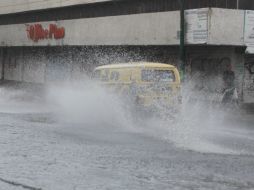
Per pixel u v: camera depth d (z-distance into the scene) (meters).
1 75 54.78
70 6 40.97
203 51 30.33
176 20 29.42
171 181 9.34
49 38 42.91
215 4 28.66
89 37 37.81
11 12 49.00
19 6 47.66
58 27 41.56
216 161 11.64
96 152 12.70
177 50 31.80
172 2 31.89
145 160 11.61
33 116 22.61
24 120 20.83
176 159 11.82
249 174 10.15
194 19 27.66
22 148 13.12
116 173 10.02
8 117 22.08
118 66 20.72
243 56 28.70
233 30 27.34
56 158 11.67
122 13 36.38
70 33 40.06
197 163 11.32
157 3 33.12
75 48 41.72
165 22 30.31
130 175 9.84
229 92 28.09
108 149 13.24
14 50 52.25
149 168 10.62
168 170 10.42
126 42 33.91
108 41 35.81
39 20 46.09
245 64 28.78
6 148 13.05
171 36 29.80
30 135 15.92
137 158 11.88
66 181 9.21
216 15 26.94
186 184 9.09
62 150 12.91
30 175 9.71
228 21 27.22
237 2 27.92
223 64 29.19
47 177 9.55
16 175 9.70
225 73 28.80
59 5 41.72
